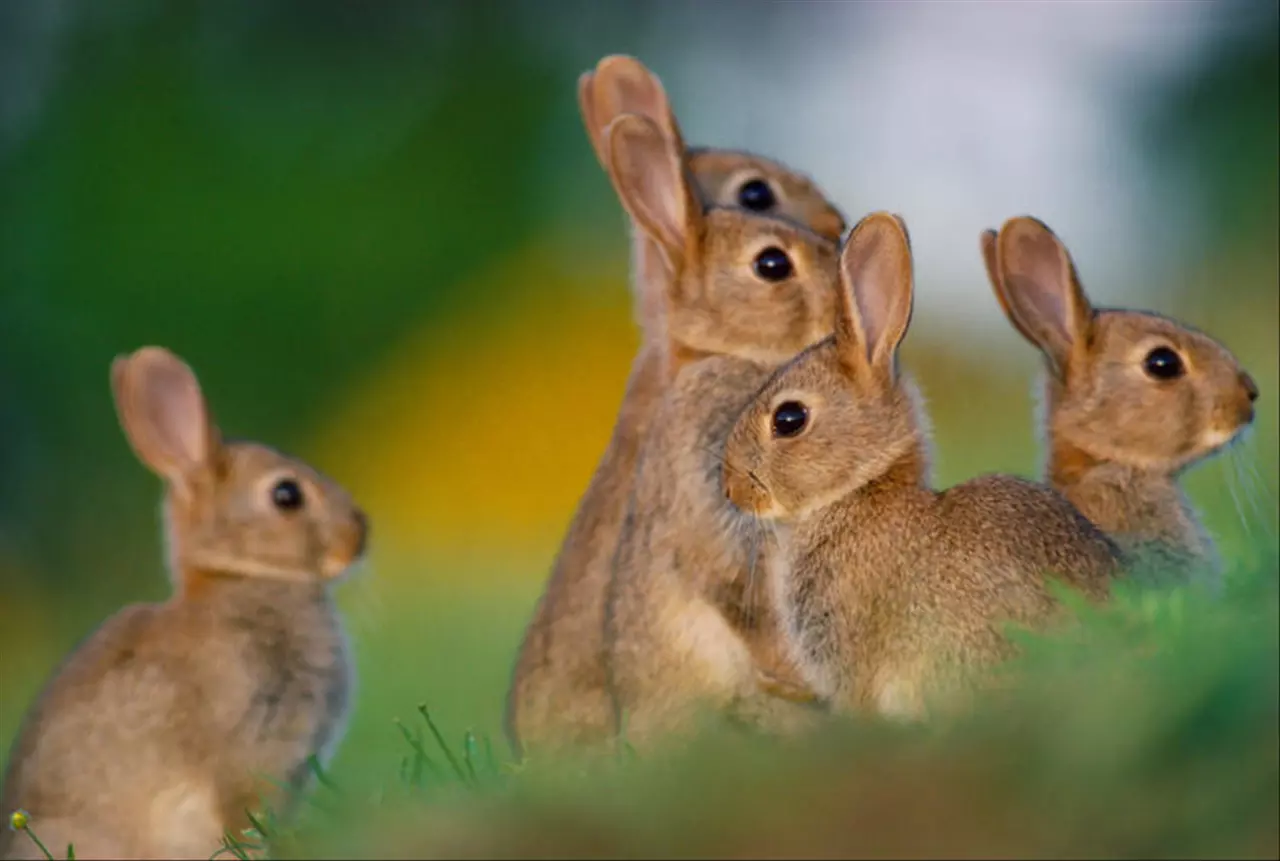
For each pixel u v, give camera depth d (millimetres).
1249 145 9867
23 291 10617
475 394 10555
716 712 7465
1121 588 7301
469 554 9047
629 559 7488
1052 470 7504
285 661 7582
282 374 10805
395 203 11172
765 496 7371
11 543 9695
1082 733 7199
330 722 7598
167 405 7598
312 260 11000
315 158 11234
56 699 7559
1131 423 7480
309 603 7598
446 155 11312
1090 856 7176
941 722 7258
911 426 7363
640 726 7477
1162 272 9812
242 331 10852
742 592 7453
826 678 7359
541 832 7254
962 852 7188
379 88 11430
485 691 7926
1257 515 7520
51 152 11008
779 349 7504
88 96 11164
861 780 7215
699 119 11531
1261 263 9586
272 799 7566
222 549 7582
